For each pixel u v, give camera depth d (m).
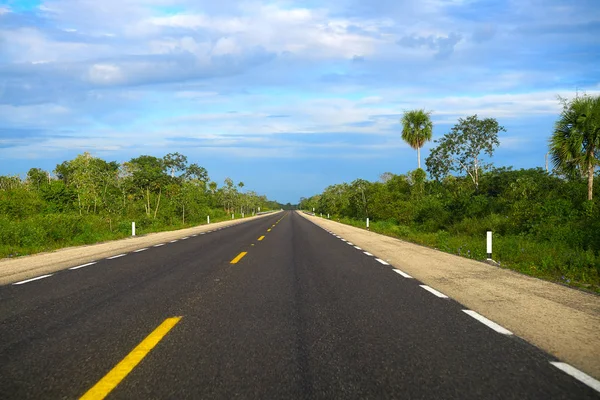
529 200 21.58
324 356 4.39
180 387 3.62
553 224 16.77
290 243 19.38
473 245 15.70
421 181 44.22
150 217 39.53
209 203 85.62
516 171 40.53
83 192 34.69
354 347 4.67
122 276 9.88
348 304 6.86
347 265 11.75
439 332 5.23
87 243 20.97
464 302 6.96
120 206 38.06
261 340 4.94
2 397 3.44
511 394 3.46
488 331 5.27
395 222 39.41
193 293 7.81
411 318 5.93
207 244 18.98
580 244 13.80
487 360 4.24
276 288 8.30
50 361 4.26
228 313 6.27
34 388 3.62
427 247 17.48
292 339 4.98
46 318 6.00
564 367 4.03
